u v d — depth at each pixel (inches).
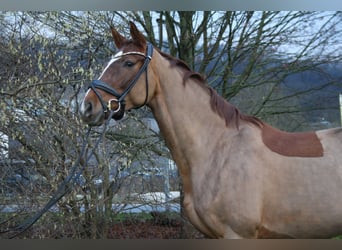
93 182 135.6
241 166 73.9
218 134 78.3
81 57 141.3
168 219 170.9
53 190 126.3
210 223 75.4
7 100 118.3
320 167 74.2
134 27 77.6
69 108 127.1
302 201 72.9
